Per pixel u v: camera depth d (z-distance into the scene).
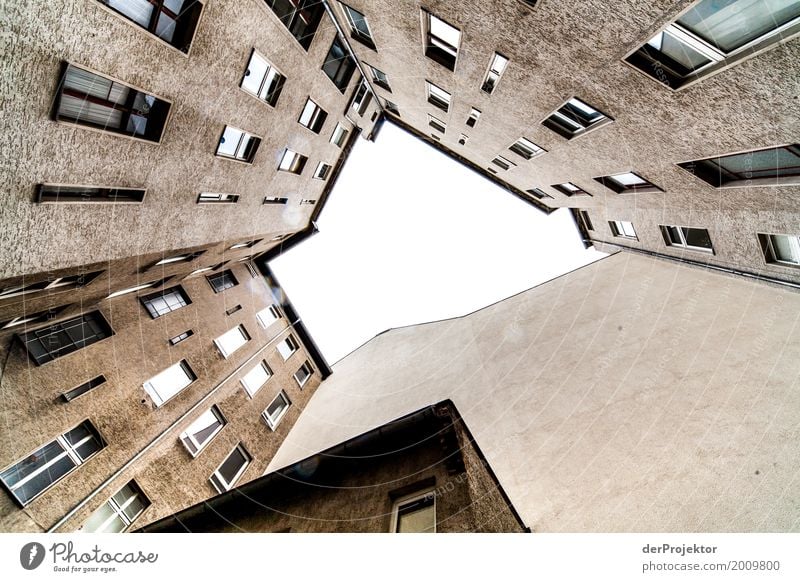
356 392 17.83
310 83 10.44
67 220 5.84
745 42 3.95
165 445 10.39
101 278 7.99
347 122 14.95
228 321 14.87
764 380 6.66
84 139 5.48
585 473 7.60
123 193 6.81
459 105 10.45
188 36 6.29
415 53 8.81
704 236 9.52
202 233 9.54
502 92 8.00
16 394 7.64
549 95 7.04
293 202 14.26
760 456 5.76
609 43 4.80
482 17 5.86
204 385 12.46
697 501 5.85
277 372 17.47
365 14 8.55
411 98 13.14
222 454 12.20
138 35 5.51
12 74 4.32
